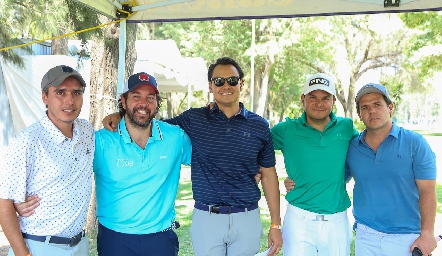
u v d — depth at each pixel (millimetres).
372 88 3119
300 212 3492
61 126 2627
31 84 8773
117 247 2949
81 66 7758
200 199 3277
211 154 3232
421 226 3074
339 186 3459
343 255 3508
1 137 9070
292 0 3789
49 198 2557
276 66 24188
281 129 3605
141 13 3982
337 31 22797
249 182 3312
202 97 35719
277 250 3451
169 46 12133
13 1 7625
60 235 2602
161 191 3039
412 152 3074
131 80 2910
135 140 2990
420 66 17062
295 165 3506
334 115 3523
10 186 2455
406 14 14172
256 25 21109
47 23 7957
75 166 2627
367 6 3650
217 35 21703
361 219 3305
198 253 3324
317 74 3465
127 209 2936
